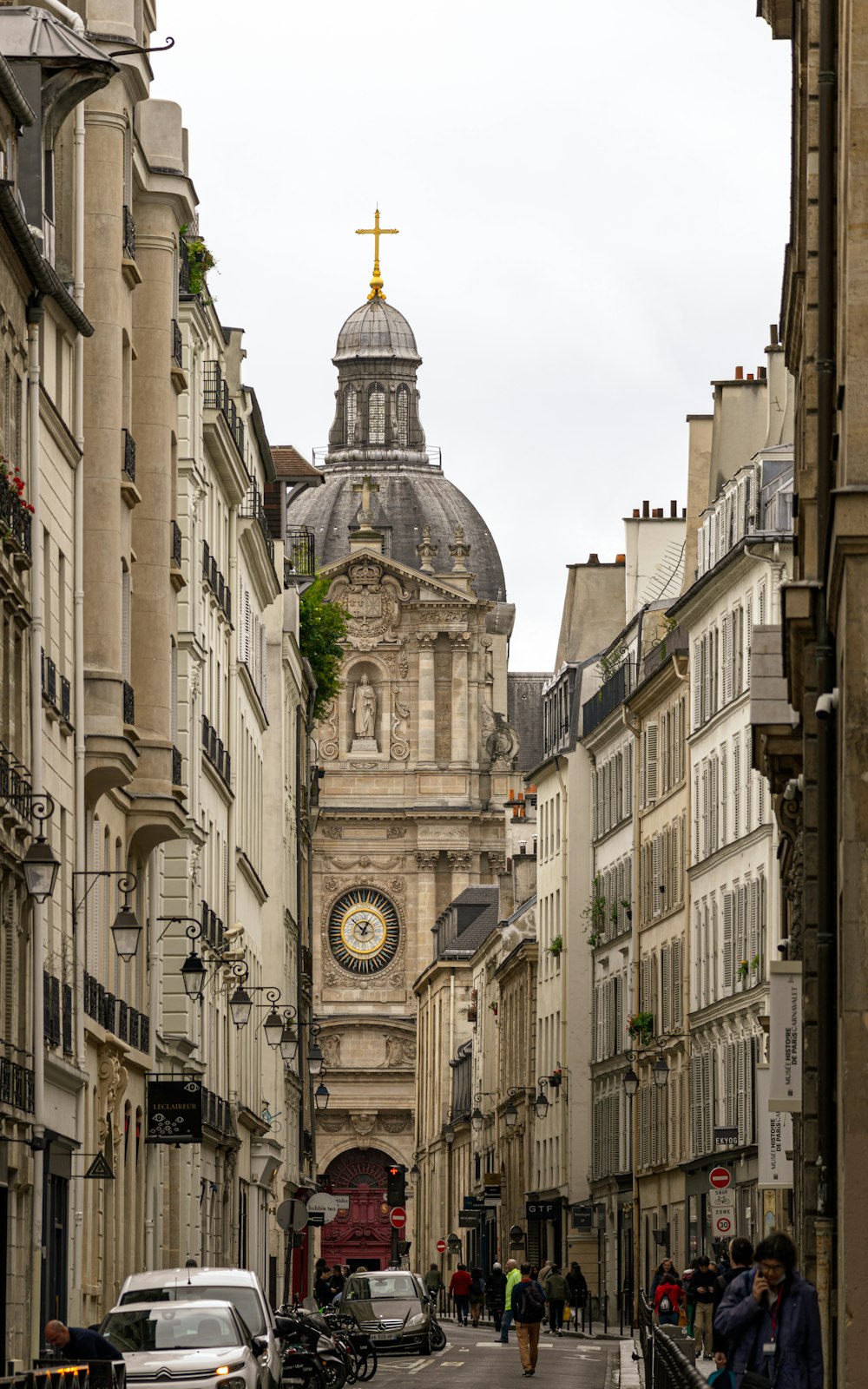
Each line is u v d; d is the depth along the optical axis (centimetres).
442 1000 14850
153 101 5238
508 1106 12081
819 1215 2655
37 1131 3866
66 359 4478
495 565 18138
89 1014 4644
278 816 9094
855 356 2162
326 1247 16150
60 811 4334
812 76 2936
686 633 8225
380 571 15875
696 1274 4609
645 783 8962
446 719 15825
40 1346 3956
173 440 5234
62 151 4531
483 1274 13000
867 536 2125
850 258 2164
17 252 3828
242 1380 3016
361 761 15850
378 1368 5772
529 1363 5309
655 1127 8531
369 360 19088
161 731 5144
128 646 4984
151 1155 5481
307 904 11388
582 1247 10175
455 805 15738
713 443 8050
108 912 4938
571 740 10662
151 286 5166
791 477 7044
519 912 12306
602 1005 9875
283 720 9331
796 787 3647
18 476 3828
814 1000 3009
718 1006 7469
